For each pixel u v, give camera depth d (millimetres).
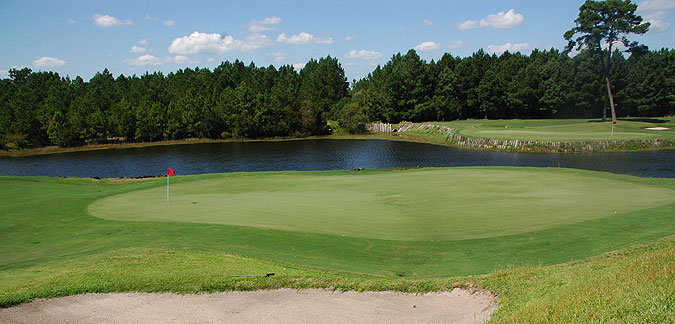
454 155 57906
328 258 13148
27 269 12102
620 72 89562
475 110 110875
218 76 129250
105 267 11859
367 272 11969
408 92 108000
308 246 14195
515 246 13703
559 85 95375
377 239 14812
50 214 19922
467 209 18750
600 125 75125
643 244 12625
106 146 88000
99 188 31031
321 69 147000
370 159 58750
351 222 17297
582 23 73625
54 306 9539
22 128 83938
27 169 58125
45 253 14312
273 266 12047
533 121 90812
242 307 9344
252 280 10586
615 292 7785
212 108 98375
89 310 9344
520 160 50281
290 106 103375
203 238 15148
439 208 19188
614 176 25922
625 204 18500
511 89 103500
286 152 70812
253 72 142500
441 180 26734
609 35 73000
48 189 30172
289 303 9461
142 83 118938
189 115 97062
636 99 90125
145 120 93188
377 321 8523
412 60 107500
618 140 54844
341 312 8961
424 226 16406
